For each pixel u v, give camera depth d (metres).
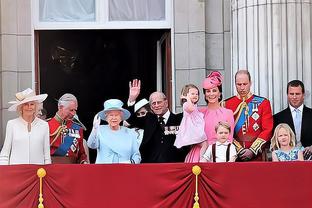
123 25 57.94
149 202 44.25
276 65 53.88
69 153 49.09
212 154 46.19
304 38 54.22
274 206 44.25
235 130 49.12
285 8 54.12
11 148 46.28
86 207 44.28
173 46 56.91
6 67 56.12
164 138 47.22
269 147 48.47
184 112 46.50
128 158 46.72
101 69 66.38
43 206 44.25
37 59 57.31
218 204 44.22
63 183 44.38
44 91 63.81
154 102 47.34
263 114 48.97
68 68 65.38
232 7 55.94
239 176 44.31
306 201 44.28
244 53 54.69
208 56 56.97
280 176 44.34
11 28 56.44
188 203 44.19
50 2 57.72
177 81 56.72
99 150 46.88
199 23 56.75
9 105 55.81
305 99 53.84
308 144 49.28
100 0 58.00
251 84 53.06
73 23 57.81
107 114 46.81
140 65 63.84
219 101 50.16
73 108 49.19
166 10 57.81
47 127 46.94
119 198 44.31
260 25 54.22
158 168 44.38
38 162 46.38
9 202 44.34
